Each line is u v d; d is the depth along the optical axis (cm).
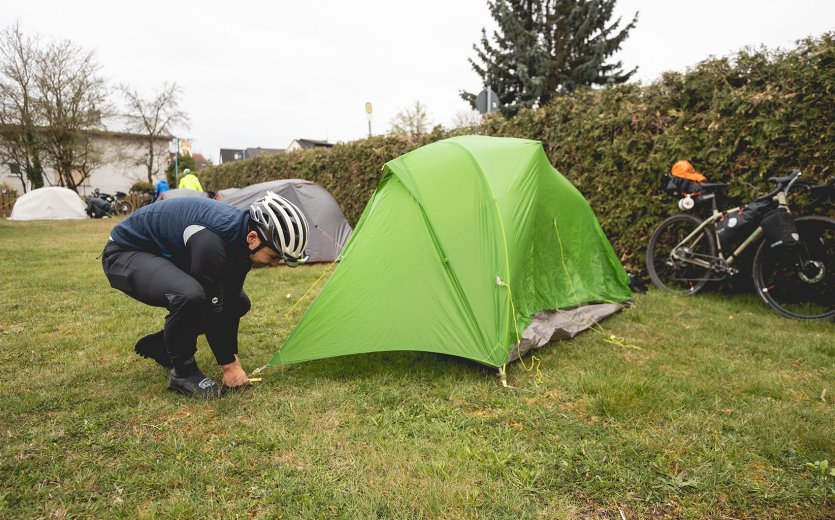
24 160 2623
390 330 327
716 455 220
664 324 432
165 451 224
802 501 192
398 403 278
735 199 528
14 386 294
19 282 608
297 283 622
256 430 243
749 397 282
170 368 310
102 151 2862
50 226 1536
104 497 192
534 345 352
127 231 268
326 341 326
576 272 451
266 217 253
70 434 239
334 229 834
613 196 625
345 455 222
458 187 365
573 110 651
